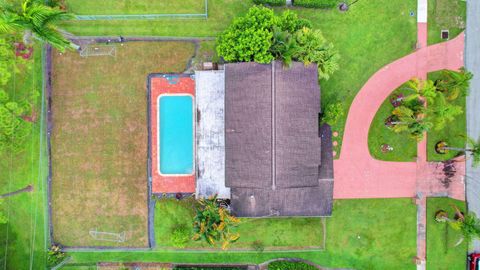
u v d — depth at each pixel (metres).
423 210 30.38
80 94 30.61
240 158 26.83
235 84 26.80
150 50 30.47
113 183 30.73
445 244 30.36
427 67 30.23
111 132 30.66
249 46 25.50
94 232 30.80
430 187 30.38
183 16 30.31
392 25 30.14
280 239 30.52
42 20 23.80
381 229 30.42
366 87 30.27
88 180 30.77
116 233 30.72
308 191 27.97
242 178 26.84
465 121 30.36
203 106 28.61
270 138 26.02
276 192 27.64
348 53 30.23
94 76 30.55
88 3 30.27
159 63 30.47
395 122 27.98
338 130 30.39
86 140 30.73
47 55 30.44
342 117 30.38
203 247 30.62
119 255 30.73
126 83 30.52
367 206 30.47
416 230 30.41
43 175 30.75
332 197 28.44
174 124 30.52
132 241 30.72
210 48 30.39
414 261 30.34
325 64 27.33
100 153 30.73
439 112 25.61
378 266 30.47
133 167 30.62
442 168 30.34
